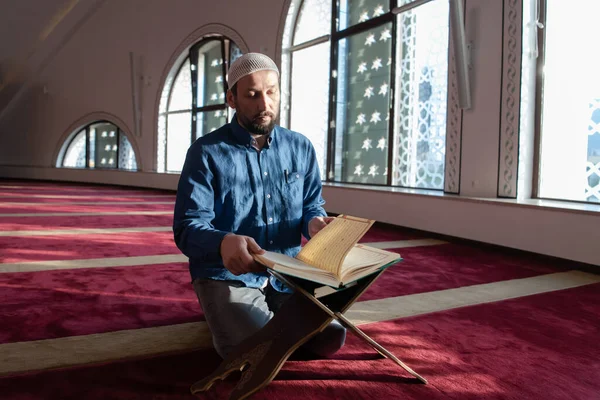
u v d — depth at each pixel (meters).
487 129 5.02
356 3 7.23
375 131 7.03
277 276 1.47
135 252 4.12
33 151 14.66
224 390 1.66
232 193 1.87
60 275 3.23
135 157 12.38
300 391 1.67
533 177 4.90
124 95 12.48
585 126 4.50
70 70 13.67
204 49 10.82
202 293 1.85
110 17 12.66
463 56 5.08
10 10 13.59
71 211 7.00
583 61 4.49
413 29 6.33
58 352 1.94
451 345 2.15
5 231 4.96
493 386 1.76
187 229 1.69
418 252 4.50
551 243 4.13
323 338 1.85
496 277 3.57
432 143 6.10
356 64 7.29
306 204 2.13
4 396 1.57
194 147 1.85
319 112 8.00
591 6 4.43
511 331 2.37
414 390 1.70
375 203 6.20
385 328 2.35
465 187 5.26
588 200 4.47
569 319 2.60
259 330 1.57
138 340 2.10
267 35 8.72
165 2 11.29
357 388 1.70
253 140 1.88
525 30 4.72
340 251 1.45
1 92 14.41
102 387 1.66
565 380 1.83
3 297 2.67
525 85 4.77
